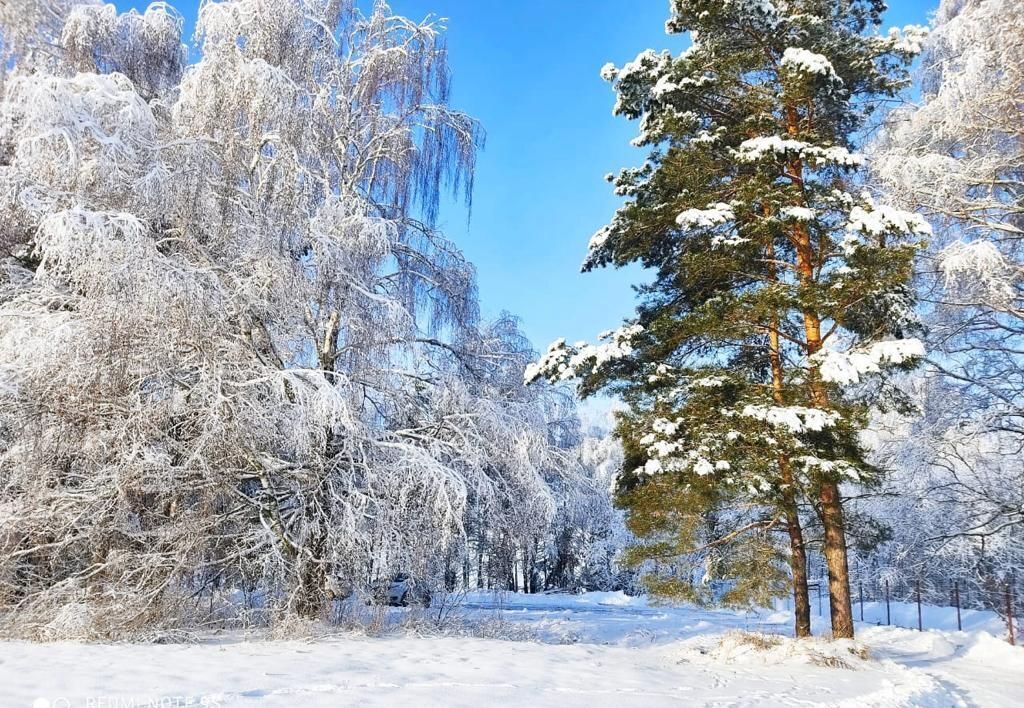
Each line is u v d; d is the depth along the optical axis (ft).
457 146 50.67
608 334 43.70
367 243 41.50
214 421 35.04
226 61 40.75
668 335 40.19
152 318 34.24
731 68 40.83
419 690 22.18
